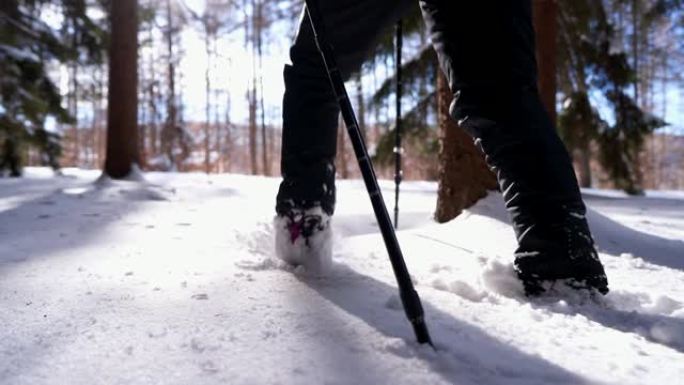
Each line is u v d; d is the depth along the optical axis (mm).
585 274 1461
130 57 7156
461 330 1183
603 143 7730
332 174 1789
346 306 1325
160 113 22984
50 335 1104
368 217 3691
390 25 1743
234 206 3994
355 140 1234
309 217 1738
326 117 1754
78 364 958
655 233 3123
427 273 1818
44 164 8609
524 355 1051
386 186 7488
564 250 1456
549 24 5203
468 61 1494
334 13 1620
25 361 971
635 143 7676
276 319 1212
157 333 1116
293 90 1749
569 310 1367
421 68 7539
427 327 1173
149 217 3252
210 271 1697
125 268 1748
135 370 935
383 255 2146
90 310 1274
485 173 3230
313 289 1490
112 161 7027
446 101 3412
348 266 1859
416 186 7648
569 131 7676
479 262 2031
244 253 2025
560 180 1476
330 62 1331
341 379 910
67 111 8836
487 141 1527
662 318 1301
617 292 1562
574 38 7320
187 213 3492
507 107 1483
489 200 3139
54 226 2803
